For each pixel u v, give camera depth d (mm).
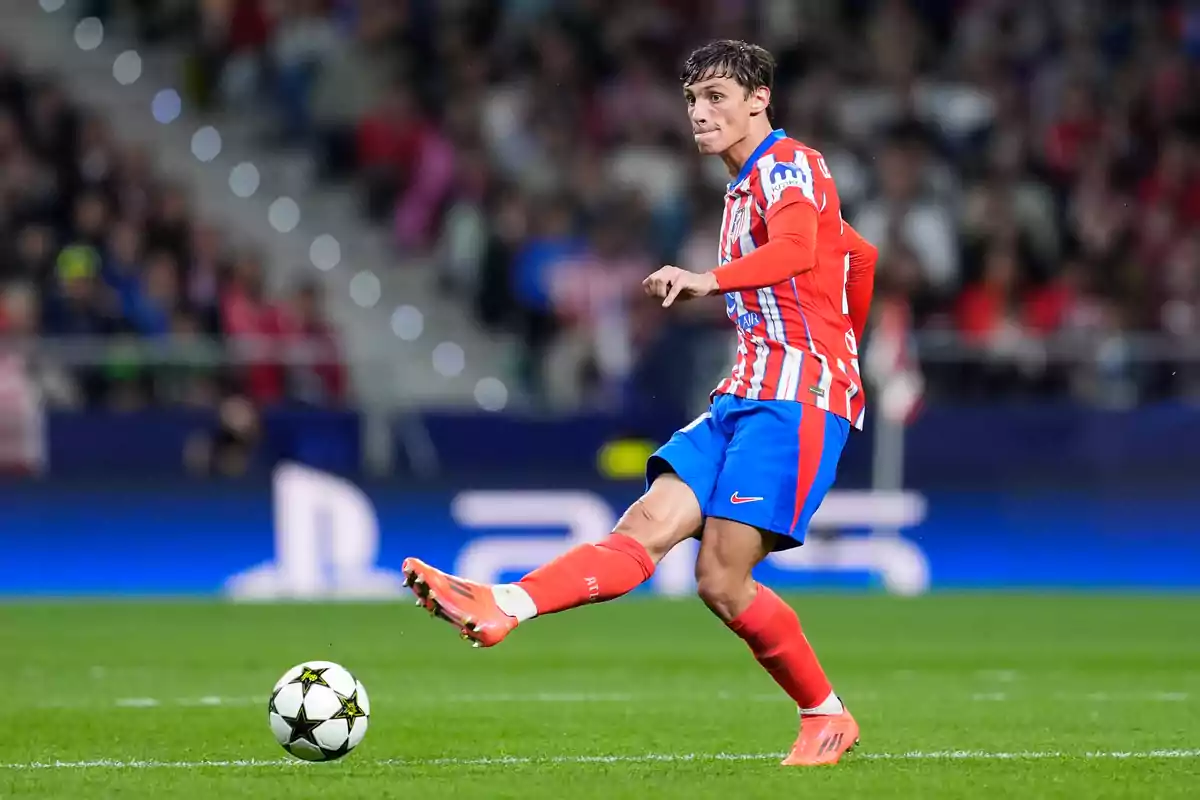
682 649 38750
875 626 43625
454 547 51844
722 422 20047
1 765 21031
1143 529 54188
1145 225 64312
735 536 19547
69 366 50125
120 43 69125
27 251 54156
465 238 62781
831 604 49250
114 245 54469
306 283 54375
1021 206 61875
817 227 19375
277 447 51094
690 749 22672
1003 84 70375
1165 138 69062
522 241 60500
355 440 51531
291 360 51188
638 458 52500
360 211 65812
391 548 51531
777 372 19750
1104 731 24828
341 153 66812
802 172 19484
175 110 67250
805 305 19812
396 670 34375
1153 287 60875
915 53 70562
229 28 67625
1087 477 54094
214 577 50781
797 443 19578
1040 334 56531
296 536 51094
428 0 69188
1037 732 24672
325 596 51031
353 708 20297
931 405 53656
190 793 18250
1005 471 53844
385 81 67750
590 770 20203
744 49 19922
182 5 69125
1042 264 60938
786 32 70875
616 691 30641
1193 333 59875
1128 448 54094
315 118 66812
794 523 19688
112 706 27922
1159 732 24703
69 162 58750
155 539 50594
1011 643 39969
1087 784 18969
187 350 50688
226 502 50875
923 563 53688
